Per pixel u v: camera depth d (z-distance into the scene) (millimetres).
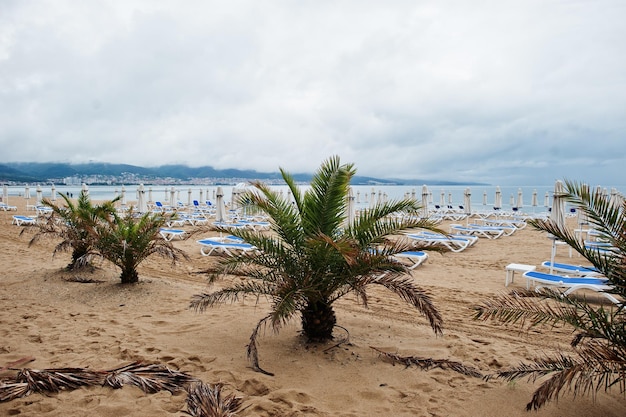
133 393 2908
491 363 3758
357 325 4809
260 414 2762
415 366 3623
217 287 6723
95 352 3809
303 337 4203
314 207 3855
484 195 27500
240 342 4125
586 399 3105
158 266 8484
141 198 16172
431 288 6957
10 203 28188
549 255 10484
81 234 7020
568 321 2889
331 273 3797
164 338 4215
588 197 2996
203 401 2621
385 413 2859
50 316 4922
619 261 2871
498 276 8031
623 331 2736
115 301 5590
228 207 23703
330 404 2963
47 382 2898
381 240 3852
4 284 6359
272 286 3914
